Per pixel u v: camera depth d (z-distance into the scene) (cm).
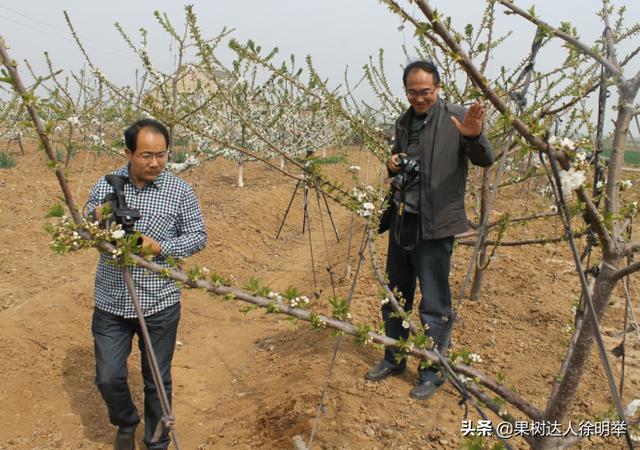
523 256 546
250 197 966
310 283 596
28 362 325
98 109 1114
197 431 299
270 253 759
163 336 243
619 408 125
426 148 264
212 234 706
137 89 935
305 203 369
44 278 500
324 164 1468
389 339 196
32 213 722
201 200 938
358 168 271
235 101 970
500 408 189
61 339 368
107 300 233
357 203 260
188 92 841
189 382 367
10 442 268
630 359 317
